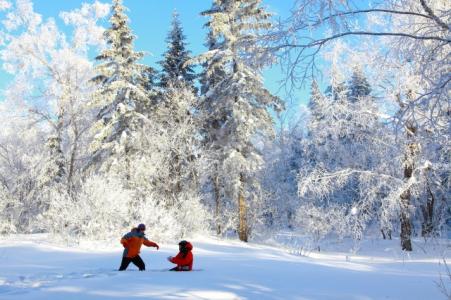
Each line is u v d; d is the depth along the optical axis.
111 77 26.19
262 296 6.03
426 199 21.44
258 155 26.05
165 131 26.75
